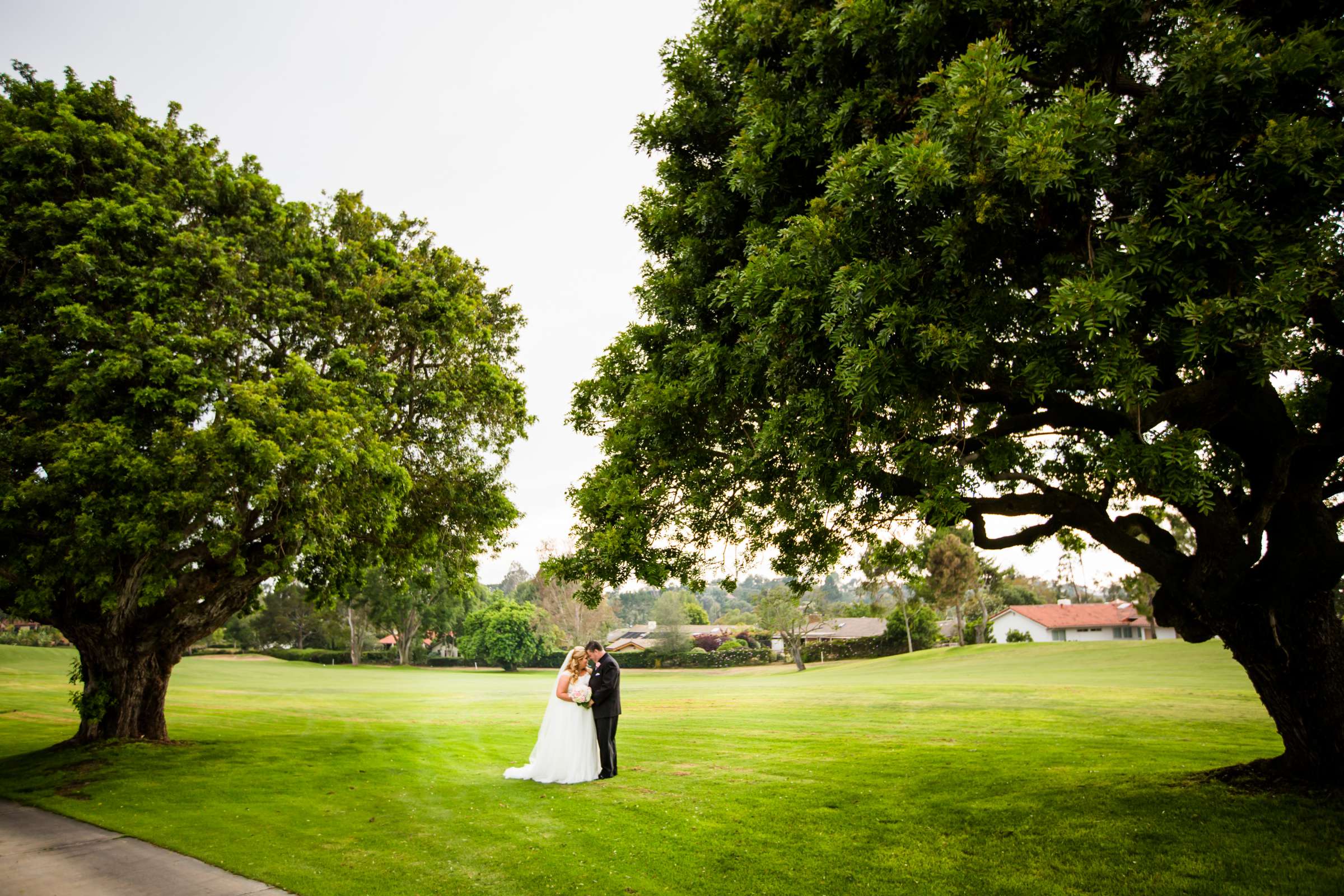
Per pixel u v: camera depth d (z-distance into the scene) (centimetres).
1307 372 856
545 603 9012
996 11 728
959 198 696
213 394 1345
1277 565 860
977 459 811
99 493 1194
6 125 1340
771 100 884
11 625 7512
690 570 1106
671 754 1478
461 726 2141
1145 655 4488
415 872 737
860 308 690
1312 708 872
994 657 5425
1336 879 656
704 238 988
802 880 712
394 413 1673
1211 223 608
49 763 1350
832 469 820
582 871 738
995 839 815
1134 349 614
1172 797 908
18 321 1324
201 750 1487
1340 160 607
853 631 10006
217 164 1669
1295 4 718
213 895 676
